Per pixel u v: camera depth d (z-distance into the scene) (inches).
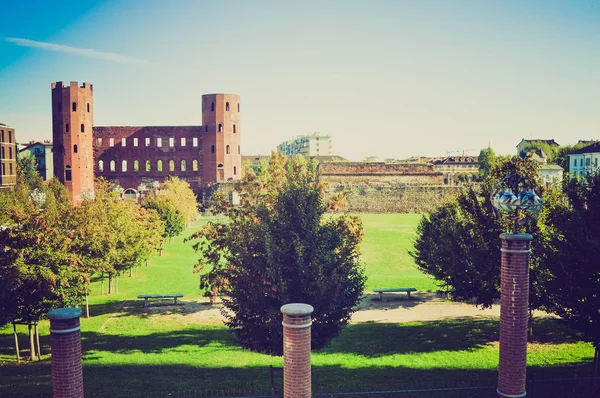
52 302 745.6
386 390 594.9
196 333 885.8
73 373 429.7
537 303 719.1
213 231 819.4
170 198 2001.7
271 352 641.6
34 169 4111.7
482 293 779.4
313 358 739.4
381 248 1870.1
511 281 451.2
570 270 598.2
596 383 598.9
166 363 726.5
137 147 3964.1
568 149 4229.8
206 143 3905.0
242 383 642.2
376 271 1455.5
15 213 793.6
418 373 668.7
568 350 759.7
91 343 829.2
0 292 661.3
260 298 623.2
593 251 573.0
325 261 622.5
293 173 734.5
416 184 3757.4
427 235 1110.4
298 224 633.6
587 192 632.4
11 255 729.0
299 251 602.9
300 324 427.5
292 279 611.5
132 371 691.4
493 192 496.7
